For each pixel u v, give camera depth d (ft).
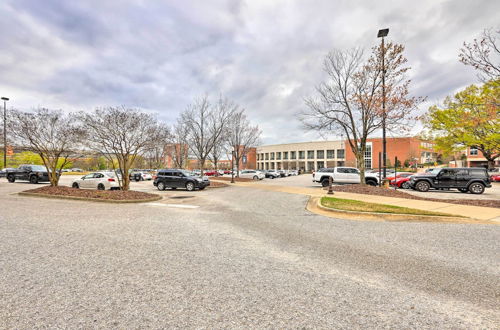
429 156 259.19
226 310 9.25
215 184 73.72
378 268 13.35
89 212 29.73
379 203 33.83
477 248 16.63
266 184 81.05
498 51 29.22
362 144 53.16
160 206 35.06
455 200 36.24
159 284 11.27
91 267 13.12
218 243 17.63
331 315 8.96
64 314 8.86
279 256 15.12
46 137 47.78
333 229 22.04
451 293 10.65
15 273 12.29
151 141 47.70
